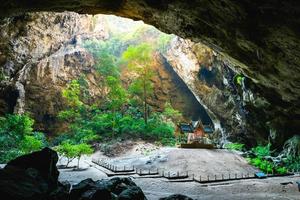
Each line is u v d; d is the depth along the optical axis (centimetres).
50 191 969
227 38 1552
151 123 3266
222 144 3083
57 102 3556
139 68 3453
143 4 1502
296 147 2398
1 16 1469
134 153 2664
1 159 2102
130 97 3847
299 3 1008
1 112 2961
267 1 1076
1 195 815
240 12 1230
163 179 1814
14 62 2678
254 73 1873
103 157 2653
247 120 2941
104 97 3838
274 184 1739
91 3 1527
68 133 3253
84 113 3512
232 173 2047
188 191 1540
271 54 1477
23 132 2483
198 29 1608
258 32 1323
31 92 3378
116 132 3169
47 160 1073
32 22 2412
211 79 3331
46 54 3092
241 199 1383
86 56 3859
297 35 1186
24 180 899
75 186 976
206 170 2045
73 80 3450
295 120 2439
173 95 4134
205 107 3584
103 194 906
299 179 1923
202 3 1317
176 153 2341
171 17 1573
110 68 3803
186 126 2786
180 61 3622
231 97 3106
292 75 1609
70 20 3084
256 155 2552
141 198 955
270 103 2352
